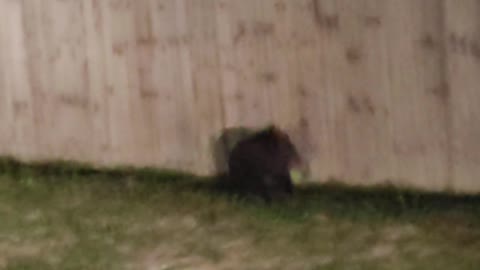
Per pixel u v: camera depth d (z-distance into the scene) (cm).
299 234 425
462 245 416
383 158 456
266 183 452
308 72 455
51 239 414
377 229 430
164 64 466
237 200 454
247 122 465
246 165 453
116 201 452
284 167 451
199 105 467
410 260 402
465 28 436
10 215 435
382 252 409
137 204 450
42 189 462
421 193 455
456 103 443
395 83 448
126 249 407
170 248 409
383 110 452
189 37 461
